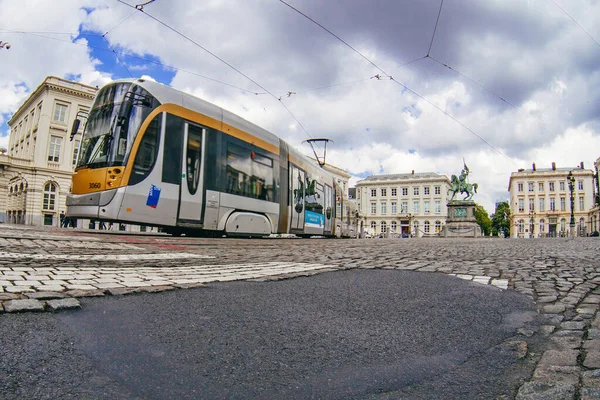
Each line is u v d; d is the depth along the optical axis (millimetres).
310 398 1405
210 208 9727
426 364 1737
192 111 9469
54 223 36281
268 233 11820
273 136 12438
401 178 86688
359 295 3029
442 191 81250
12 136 46250
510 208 91375
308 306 2645
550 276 4121
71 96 37406
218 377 1533
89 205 8109
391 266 4746
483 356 1841
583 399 1378
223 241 9227
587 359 1766
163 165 8703
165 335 1945
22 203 35562
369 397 1425
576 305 2830
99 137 8438
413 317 2463
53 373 1471
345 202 20406
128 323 2084
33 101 39438
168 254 5562
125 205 8055
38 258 4180
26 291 2477
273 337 2006
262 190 11562
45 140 35969
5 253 4414
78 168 8539
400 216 83062
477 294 3166
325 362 1725
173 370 1570
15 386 1352
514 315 2566
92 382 1426
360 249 8250
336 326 2232
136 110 8445
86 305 2338
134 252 5629
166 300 2586
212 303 2588
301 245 9445
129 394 1360
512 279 3924
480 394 1451
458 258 6004
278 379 1542
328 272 4133
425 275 4082
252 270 4070
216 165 9945
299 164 14008
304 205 14203
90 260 4355
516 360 1791
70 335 1849
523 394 1437
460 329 2246
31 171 35469
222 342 1900
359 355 1818
